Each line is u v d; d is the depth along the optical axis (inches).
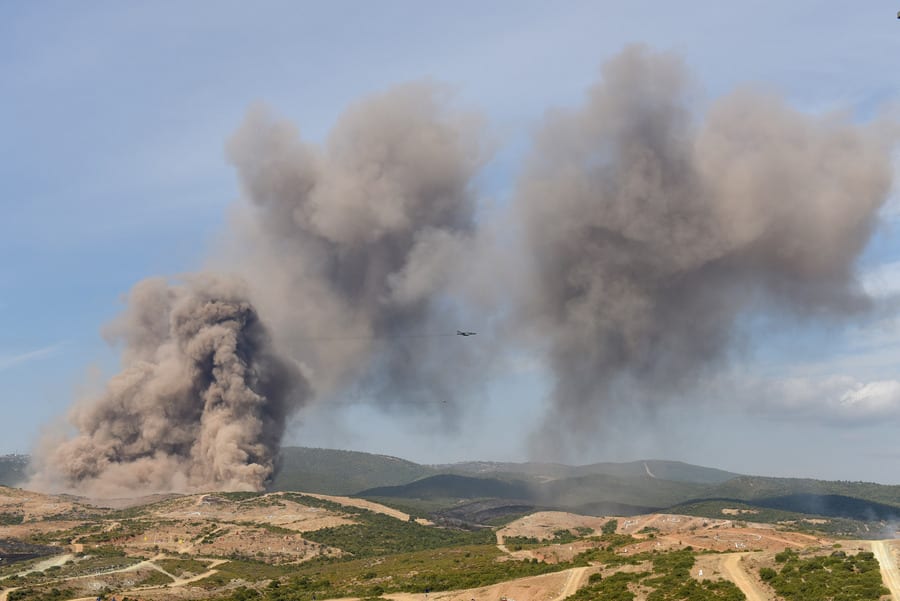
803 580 7022.6
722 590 7101.4
